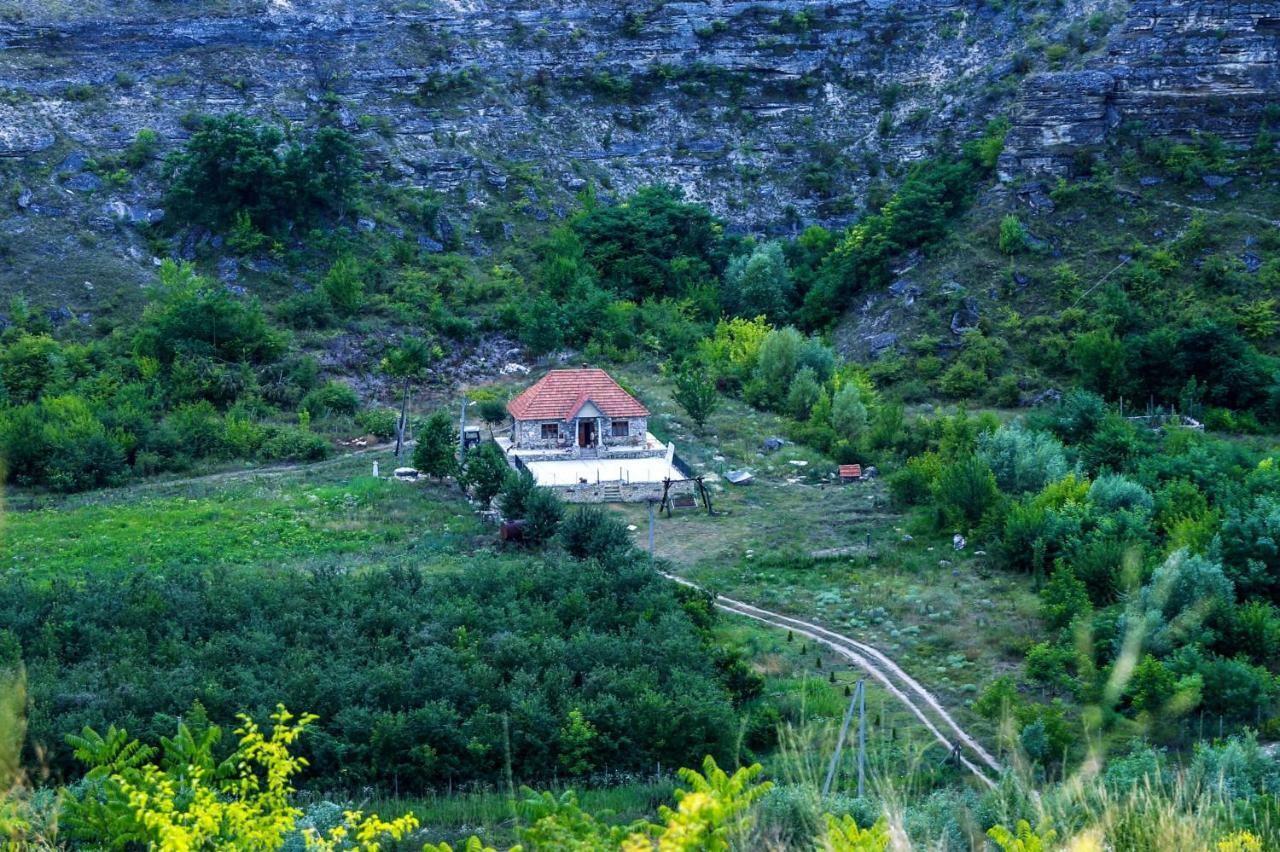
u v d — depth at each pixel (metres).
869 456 66.62
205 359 77.25
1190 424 72.50
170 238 91.88
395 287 91.25
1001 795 21.33
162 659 38.00
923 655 42.84
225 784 21.05
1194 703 34.75
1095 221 91.88
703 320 96.25
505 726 20.22
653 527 56.59
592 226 100.94
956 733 36.09
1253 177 92.69
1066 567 46.84
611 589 44.47
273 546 53.38
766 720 35.94
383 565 49.59
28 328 81.19
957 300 87.62
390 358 82.81
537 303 88.94
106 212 92.62
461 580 45.16
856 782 26.31
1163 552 45.69
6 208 91.25
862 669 41.84
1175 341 77.50
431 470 62.00
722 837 16.88
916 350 85.94
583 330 89.44
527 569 46.38
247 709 34.56
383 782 33.47
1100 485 52.72
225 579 45.03
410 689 35.94
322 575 45.22
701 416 72.19
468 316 90.00
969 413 78.06
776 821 20.33
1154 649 37.94
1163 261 87.44
